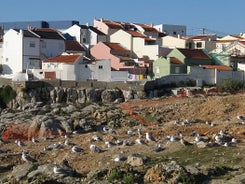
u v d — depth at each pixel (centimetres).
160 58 12438
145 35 15238
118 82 10131
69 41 14138
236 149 4256
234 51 13588
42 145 5575
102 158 4484
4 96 10331
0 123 7706
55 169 3700
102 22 15675
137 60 13200
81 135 6016
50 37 13600
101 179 3509
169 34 17250
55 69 11706
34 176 3684
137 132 5719
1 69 13512
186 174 3353
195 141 4609
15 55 13275
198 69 11025
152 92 9988
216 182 3303
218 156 4097
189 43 14725
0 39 14612
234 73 11356
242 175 3400
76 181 3531
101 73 11638
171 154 4344
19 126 7175
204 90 10194
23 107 9500
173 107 7775
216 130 5356
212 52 13738
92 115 7581
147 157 4041
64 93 10094
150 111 7669
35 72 11631
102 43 13775
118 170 3553
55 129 6831
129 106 8181
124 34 14412
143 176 3450
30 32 13500
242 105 7356
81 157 4641
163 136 5306
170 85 10594
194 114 7394
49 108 8619
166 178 3344
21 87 10150
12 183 3697
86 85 10188
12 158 4891
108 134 5747
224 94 9294
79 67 11625
